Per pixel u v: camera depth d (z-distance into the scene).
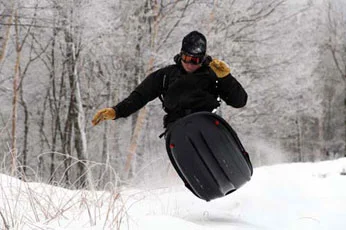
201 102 7.14
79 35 34.69
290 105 45.22
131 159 33.50
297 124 55.78
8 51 39.91
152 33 34.31
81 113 36.34
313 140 64.38
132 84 36.12
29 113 43.91
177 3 34.69
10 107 41.88
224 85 7.09
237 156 7.02
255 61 36.88
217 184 7.18
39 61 43.12
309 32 40.69
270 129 48.19
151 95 7.52
